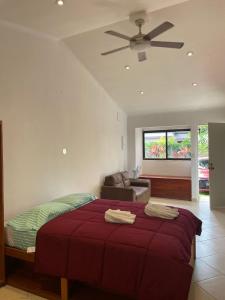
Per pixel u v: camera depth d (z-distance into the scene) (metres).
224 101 5.92
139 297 2.02
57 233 2.47
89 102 5.05
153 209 2.91
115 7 2.73
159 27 2.54
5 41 3.12
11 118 3.20
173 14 3.17
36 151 3.60
